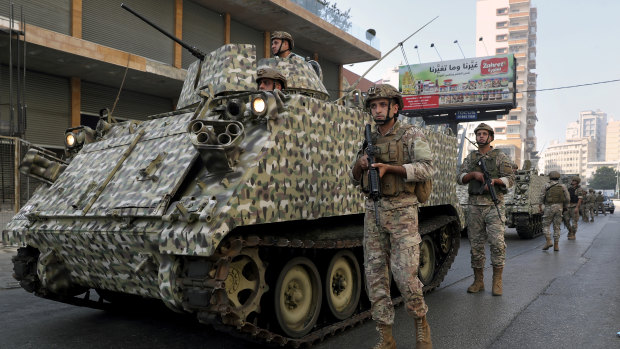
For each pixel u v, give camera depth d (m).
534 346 4.47
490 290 6.98
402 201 4.01
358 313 5.44
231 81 5.61
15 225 4.95
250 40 23.09
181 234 3.38
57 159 5.64
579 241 14.91
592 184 158.50
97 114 17.56
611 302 6.18
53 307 6.08
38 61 14.99
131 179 4.29
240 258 4.00
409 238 3.97
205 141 3.62
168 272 3.59
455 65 44.03
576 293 6.74
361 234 5.45
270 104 3.95
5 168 11.23
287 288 4.41
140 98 18.95
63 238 4.34
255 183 3.67
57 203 4.70
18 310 5.92
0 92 14.77
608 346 4.47
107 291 5.65
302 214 4.17
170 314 5.68
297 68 6.33
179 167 4.01
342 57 28.12
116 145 5.12
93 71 16.14
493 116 44.50
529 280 7.76
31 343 4.62
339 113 4.84
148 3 18.33
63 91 16.50
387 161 4.01
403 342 4.57
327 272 4.85
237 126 3.72
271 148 3.87
